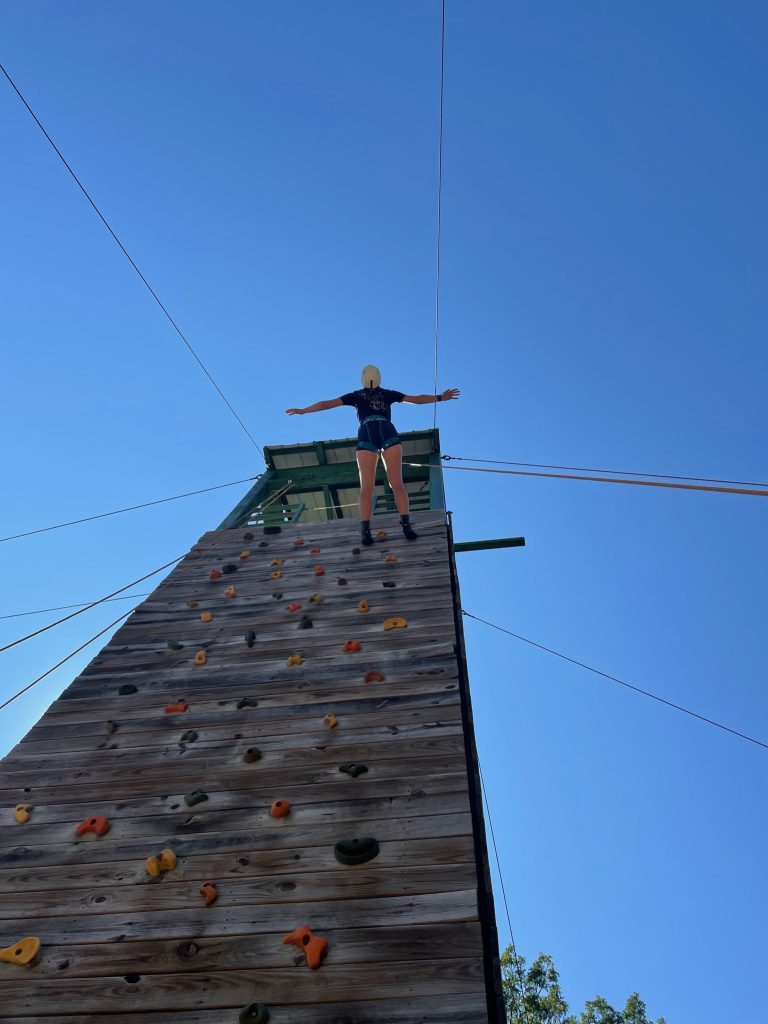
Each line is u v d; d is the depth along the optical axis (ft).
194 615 21.53
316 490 40.40
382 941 10.48
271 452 40.22
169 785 14.24
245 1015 9.53
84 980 10.50
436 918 10.70
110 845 12.92
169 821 13.30
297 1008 9.70
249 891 11.60
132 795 14.10
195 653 19.12
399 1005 9.57
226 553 26.63
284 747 14.92
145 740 15.70
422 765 13.87
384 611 20.25
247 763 14.57
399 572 22.79
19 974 10.69
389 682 16.69
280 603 21.68
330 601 21.35
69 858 12.73
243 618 20.93
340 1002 9.70
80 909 11.67
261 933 10.85
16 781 14.85
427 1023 9.30
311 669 17.65
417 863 11.68
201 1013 9.85
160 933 11.08
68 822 13.60
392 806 12.95
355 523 28.14
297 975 10.15
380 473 39.75
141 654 19.36
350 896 11.25
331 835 12.48
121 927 11.27
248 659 18.53
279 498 41.04
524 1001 58.75
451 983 9.77
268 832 12.73
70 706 17.22
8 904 11.91
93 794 14.25
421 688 16.30
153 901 11.66
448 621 19.20
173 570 25.20
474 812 14.69
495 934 12.06
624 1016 60.08
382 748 14.48
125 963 10.68
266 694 16.84
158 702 17.04
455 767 13.70
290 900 11.33
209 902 11.45
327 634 19.33
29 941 10.99
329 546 25.96
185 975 10.38
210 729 15.81
